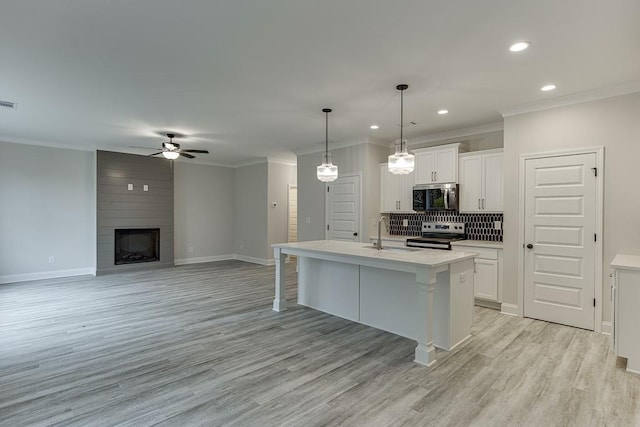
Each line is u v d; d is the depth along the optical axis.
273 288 5.66
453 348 3.19
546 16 2.25
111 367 2.80
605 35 2.49
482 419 2.11
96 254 6.66
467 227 5.28
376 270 3.76
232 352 3.10
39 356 3.00
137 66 3.06
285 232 8.48
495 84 3.45
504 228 4.27
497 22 2.33
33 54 2.82
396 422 2.08
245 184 8.74
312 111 4.37
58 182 6.49
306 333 3.59
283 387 2.49
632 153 3.42
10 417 2.11
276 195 8.30
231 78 3.33
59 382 2.55
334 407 2.23
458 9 2.18
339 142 6.23
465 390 2.45
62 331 3.62
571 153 3.76
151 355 3.03
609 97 3.54
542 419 2.11
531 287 4.06
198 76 3.28
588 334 3.55
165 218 7.59
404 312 3.51
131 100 3.97
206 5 2.15
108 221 6.80
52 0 2.09
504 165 4.25
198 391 2.43
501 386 2.51
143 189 7.26
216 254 8.73
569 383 2.55
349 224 6.17
